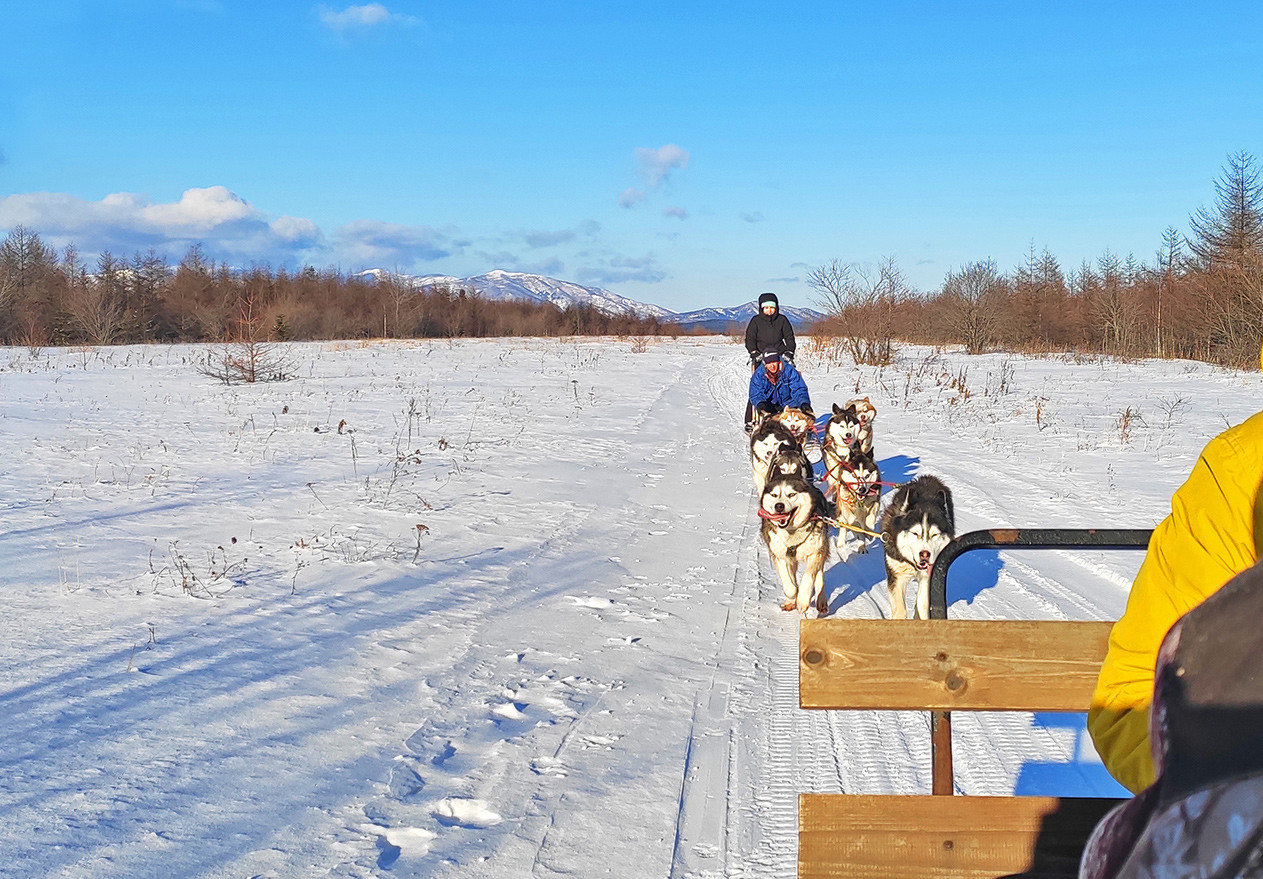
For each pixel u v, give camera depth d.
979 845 2.46
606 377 30.36
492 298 93.38
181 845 3.83
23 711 4.93
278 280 77.12
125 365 31.23
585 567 8.45
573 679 5.85
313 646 6.14
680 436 17.30
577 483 12.34
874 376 29.41
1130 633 1.84
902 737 5.13
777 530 7.19
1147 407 20.67
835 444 11.16
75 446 14.18
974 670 2.55
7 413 17.92
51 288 58.78
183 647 5.97
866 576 8.66
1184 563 1.75
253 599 6.99
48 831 3.85
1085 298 47.56
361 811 4.20
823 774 4.70
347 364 34.44
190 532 9.05
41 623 6.30
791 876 3.81
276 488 11.31
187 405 20.34
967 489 11.90
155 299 65.44
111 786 4.25
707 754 4.91
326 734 4.91
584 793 4.45
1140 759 1.69
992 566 8.71
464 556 8.55
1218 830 1.00
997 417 19.36
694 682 5.91
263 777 4.43
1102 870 1.15
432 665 5.96
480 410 20.28
